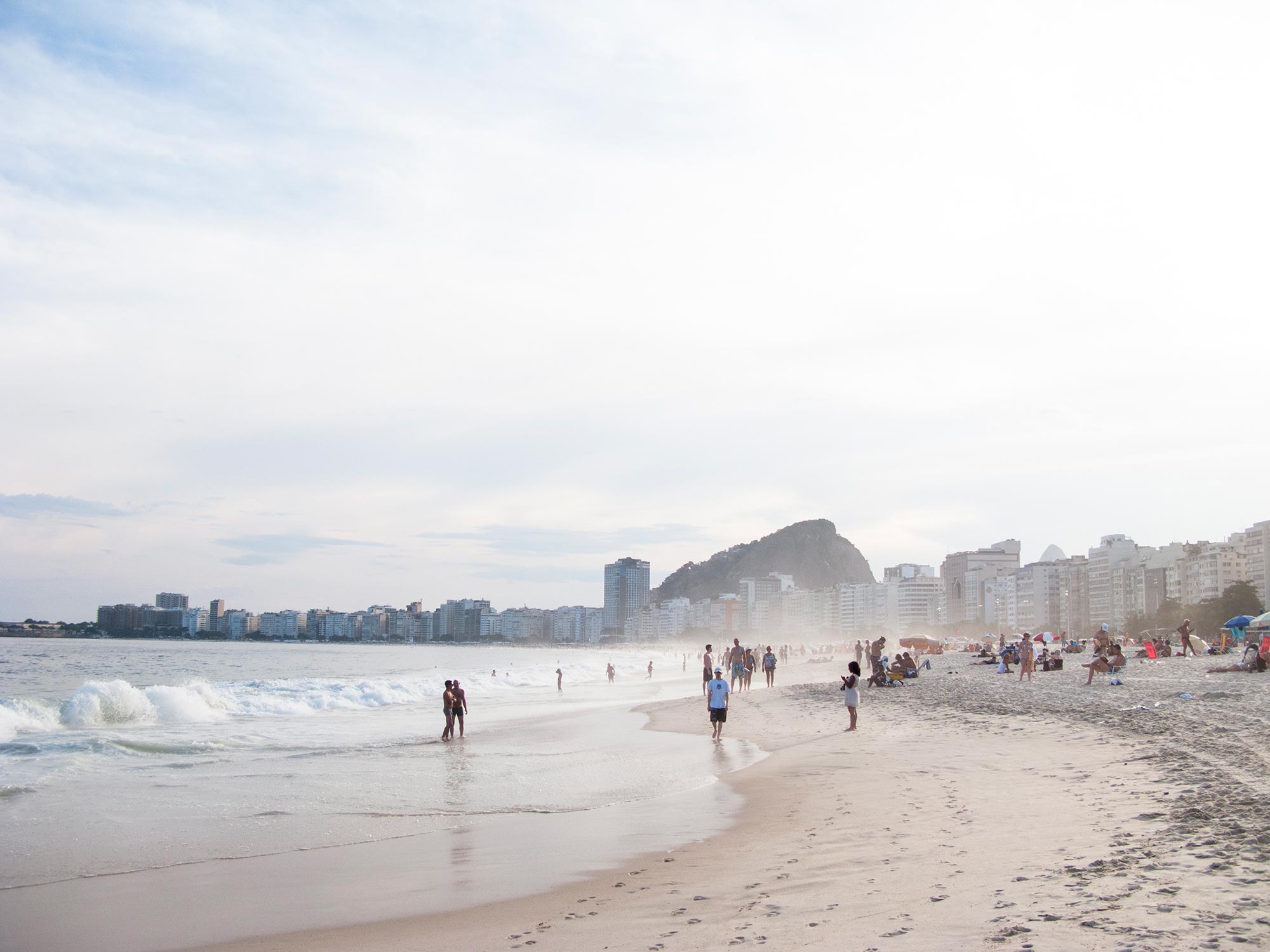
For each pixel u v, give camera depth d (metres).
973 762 18.08
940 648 99.06
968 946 6.59
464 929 8.77
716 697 26.30
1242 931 6.32
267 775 20.41
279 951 8.43
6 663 106.31
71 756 23.73
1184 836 9.62
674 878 10.28
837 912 8.01
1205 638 127.38
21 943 9.02
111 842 13.77
